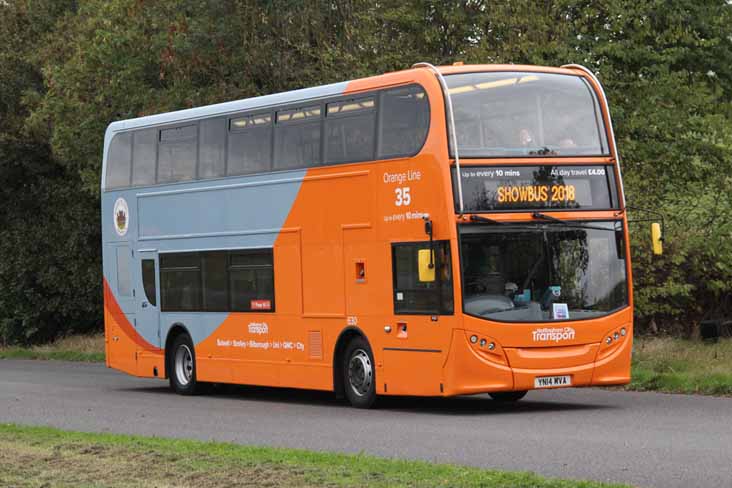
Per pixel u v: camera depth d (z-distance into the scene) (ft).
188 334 87.81
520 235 66.23
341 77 111.55
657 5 113.60
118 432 62.23
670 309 106.22
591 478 41.29
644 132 112.16
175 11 118.32
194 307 86.58
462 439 54.13
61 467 46.88
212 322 84.74
